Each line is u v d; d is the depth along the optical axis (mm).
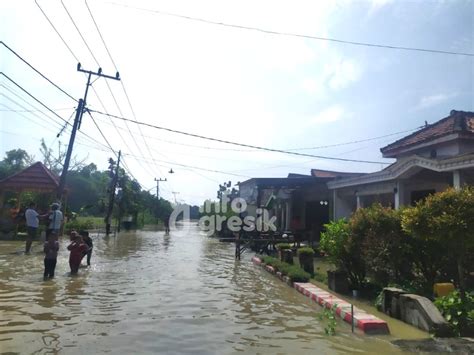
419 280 9414
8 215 24859
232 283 11344
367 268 9977
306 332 6559
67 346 5535
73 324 6594
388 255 9156
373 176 16922
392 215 9508
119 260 15688
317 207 27875
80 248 12000
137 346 5625
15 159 53125
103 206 45656
